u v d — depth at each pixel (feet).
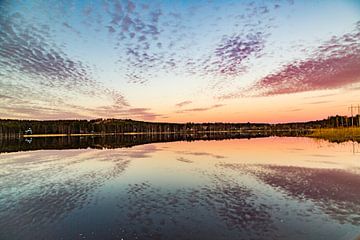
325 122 350.84
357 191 37.01
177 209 31.60
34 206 33.96
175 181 46.60
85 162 74.90
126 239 24.38
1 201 36.29
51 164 72.13
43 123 429.38
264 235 24.40
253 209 30.96
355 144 110.01
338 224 26.22
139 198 36.60
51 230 26.66
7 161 79.97
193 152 97.50
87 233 25.81
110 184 45.70
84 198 37.32
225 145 130.31
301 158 72.49
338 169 54.08
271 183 43.06
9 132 379.35
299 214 29.07
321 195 35.63
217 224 26.94
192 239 23.95
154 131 594.24
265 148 106.93
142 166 64.90
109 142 184.24
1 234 25.88
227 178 47.88
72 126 466.29
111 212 31.27
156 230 25.95
